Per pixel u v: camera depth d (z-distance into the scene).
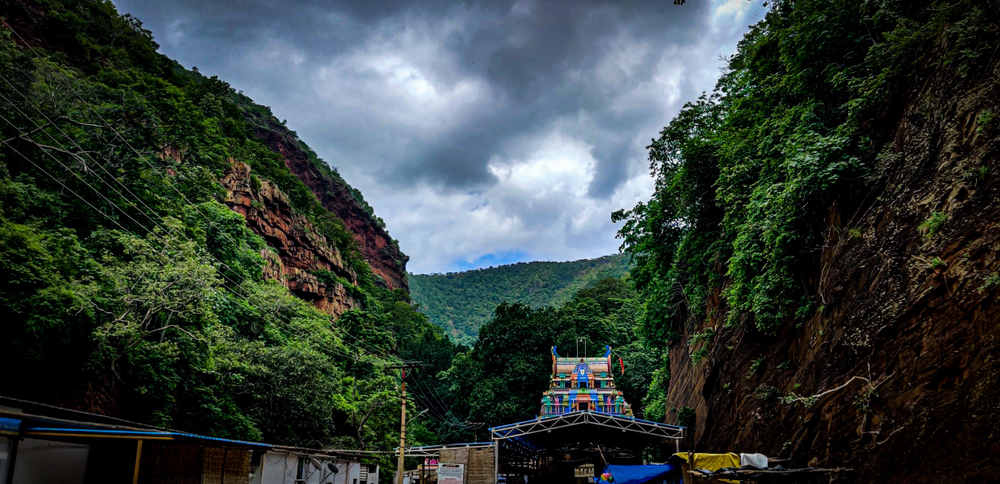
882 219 14.77
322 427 35.06
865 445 12.77
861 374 13.73
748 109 24.59
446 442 62.81
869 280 14.41
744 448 19.36
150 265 25.34
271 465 24.09
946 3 14.27
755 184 20.48
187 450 17.62
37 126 25.20
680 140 32.38
